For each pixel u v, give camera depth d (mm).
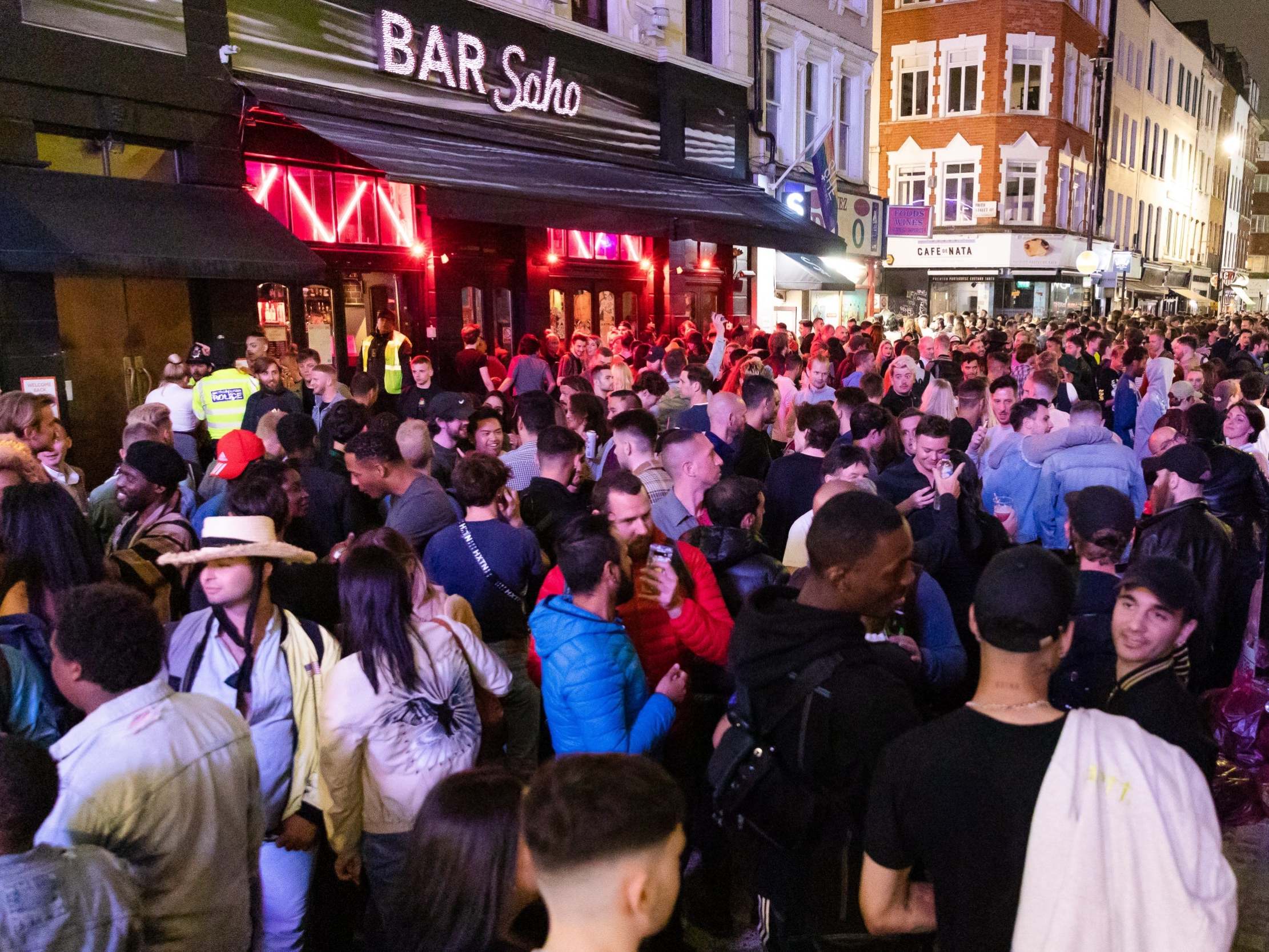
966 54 30625
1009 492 5598
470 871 1831
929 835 1903
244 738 2521
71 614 2275
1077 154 33656
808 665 2334
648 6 15727
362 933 3520
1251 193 81250
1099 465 5156
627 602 3381
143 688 2326
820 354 8828
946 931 1904
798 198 19547
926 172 31688
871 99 23094
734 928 3559
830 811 2334
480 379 11102
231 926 2469
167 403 7711
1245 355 12016
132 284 9023
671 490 4367
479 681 3201
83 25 8141
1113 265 32656
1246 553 4762
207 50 9172
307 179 11297
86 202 8062
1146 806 1687
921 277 31438
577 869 1436
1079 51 32656
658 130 16141
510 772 1995
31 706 2750
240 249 8758
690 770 3467
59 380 8102
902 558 2354
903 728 2248
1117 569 3994
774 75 19484
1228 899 1660
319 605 3619
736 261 19719
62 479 5281
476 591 3975
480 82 12469
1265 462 5844
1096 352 13641
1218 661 4797
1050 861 1713
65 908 1879
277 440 5871
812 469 5188
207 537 2928
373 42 11031
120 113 8492
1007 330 22266
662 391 7730
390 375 11367
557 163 12742
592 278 16422
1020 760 1808
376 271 12367
